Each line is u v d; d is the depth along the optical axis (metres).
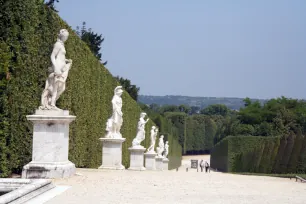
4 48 19.98
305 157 51.19
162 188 17.78
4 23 20.73
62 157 19.80
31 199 13.01
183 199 14.73
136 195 15.24
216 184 21.06
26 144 22.62
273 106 107.31
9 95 20.80
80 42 33.00
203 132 170.50
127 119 54.16
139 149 41.59
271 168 55.62
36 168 19.05
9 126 20.97
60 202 12.83
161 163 70.88
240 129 103.00
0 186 14.36
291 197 16.88
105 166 32.22
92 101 37.12
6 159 20.75
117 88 33.19
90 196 14.46
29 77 22.77
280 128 97.25
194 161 112.12
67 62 21.70
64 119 19.59
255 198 15.92
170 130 126.94
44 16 24.84
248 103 116.56
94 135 37.81
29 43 22.52
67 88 29.44
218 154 101.75
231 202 14.45
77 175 20.77
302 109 104.44
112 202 13.41
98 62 39.28
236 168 72.56
